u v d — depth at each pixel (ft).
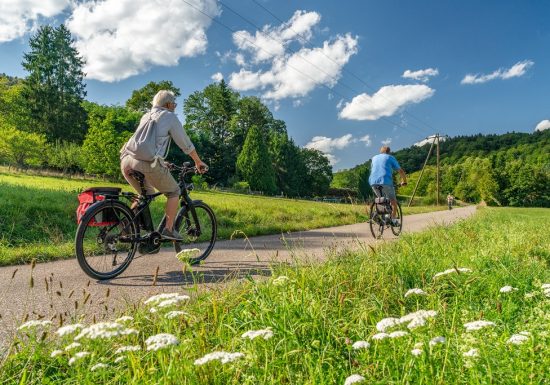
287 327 8.02
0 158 133.18
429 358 6.11
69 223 25.72
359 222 43.11
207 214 17.94
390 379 6.17
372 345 7.41
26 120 196.03
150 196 15.11
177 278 14.19
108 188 13.98
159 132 14.47
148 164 14.25
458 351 6.67
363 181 306.76
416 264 13.56
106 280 13.80
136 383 6.02
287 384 6.27
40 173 126.41
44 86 198.49
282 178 239.71
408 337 6.81
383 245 17.74
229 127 235.61
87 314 10.00
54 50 201.16
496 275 12.53
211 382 6.18
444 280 11.84
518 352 6.50
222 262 17.43
